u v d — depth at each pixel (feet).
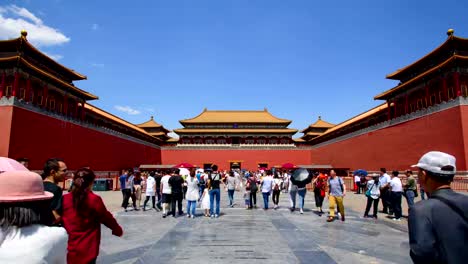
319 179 60.23
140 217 54.70
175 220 51.11
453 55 102.17
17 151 98.73
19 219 9.30
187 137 249.75
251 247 32.81
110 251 31.40
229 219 52.13
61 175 21.04
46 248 9.35
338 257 29.25
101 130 155.53
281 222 49.24
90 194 16.38
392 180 52.80
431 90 120.47
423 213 9.56
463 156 96.99
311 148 242.17
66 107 132.77
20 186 9.65
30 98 111.96
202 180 77.10
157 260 28.09
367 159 160.04
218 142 248.52
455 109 101.60
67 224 16.02
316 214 59.11
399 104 143.74
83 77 144.46
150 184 64.39
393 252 31.35
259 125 251.80
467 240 8.98
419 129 119.96
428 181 10.83
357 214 59.57
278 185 67.26
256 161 233.96
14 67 104.01
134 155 194.70
